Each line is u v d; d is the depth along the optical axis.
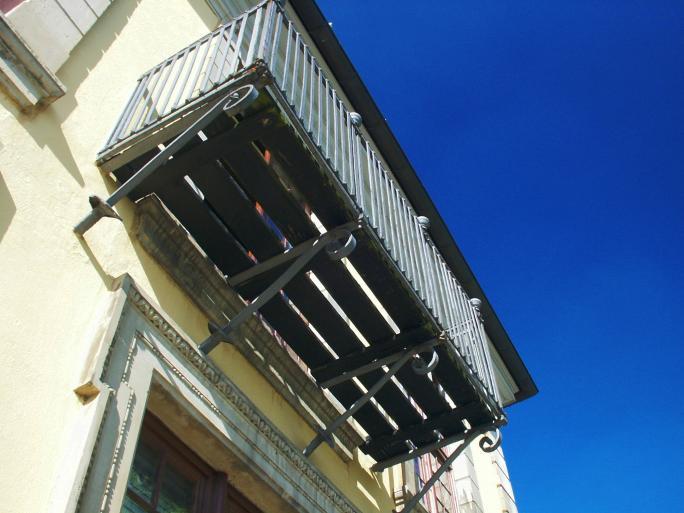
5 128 3.81
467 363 6.04
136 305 4.01
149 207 4.54
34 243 3.63
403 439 6.49
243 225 4.83
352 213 4.75
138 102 4.97
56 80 4.17
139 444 3.96
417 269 6.04
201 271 4.85
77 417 3.31
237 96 4.00
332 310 5.45
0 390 3.06
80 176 4.21
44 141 4.06
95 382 3.40
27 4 4.38
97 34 5.08
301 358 5.85
